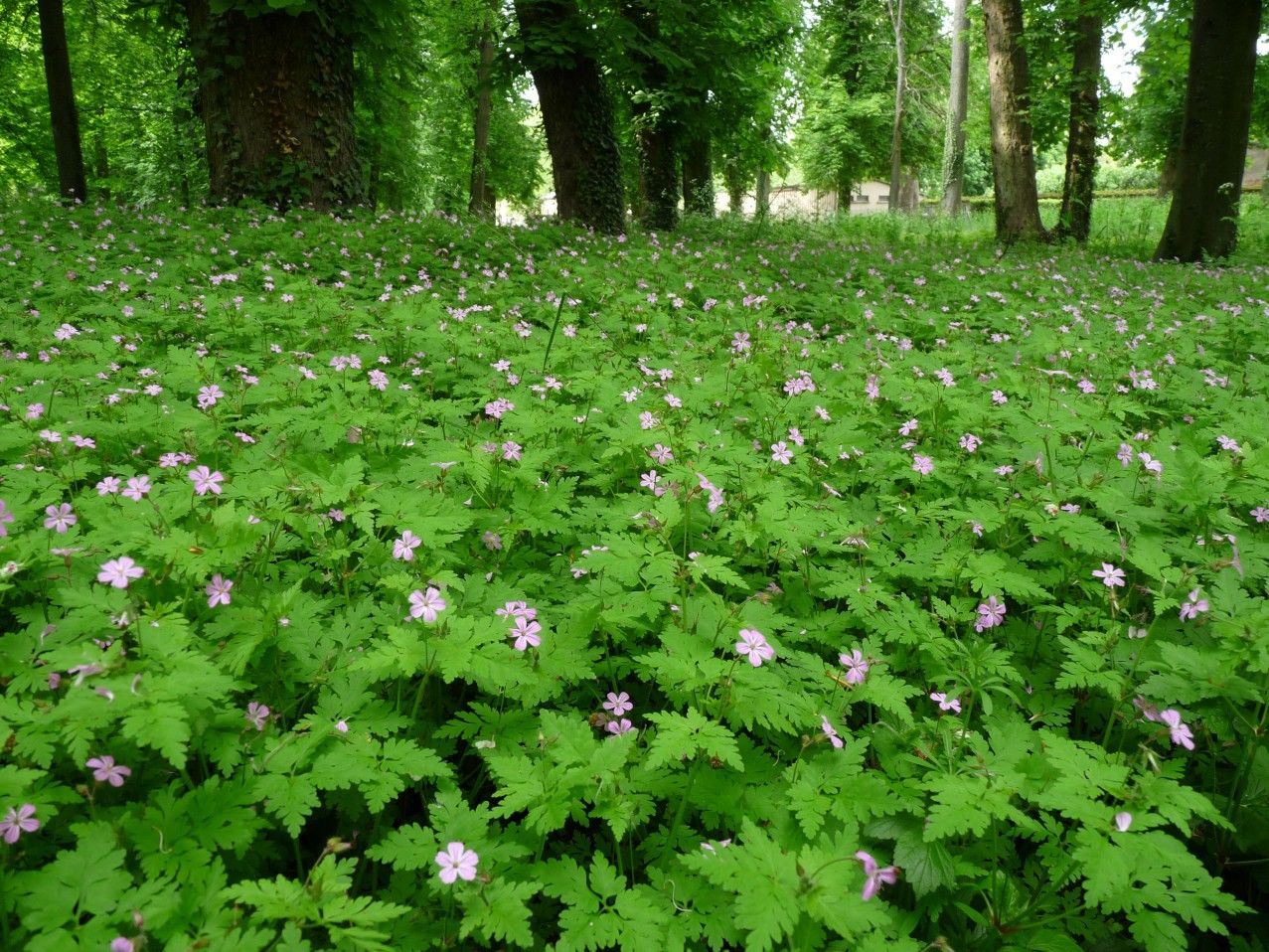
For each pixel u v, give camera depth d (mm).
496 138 38594
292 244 9648
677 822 2295
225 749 2234
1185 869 1915
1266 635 2549
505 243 11852
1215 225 16812
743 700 2498
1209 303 10898
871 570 3600
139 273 7840
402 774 2439
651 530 3227
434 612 2455
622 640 2900
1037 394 5895
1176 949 1999
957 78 35719
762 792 2414
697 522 3775
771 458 4309
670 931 2025
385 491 3521
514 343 6434
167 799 2045
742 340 6730
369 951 1757
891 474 4617
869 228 28484
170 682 2051
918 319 8992
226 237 9906
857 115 45219
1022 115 20938
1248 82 16188
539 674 2639
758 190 44750
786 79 31641
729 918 2072
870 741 2650
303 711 2668
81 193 15633
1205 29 16188
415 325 6746
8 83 24375
